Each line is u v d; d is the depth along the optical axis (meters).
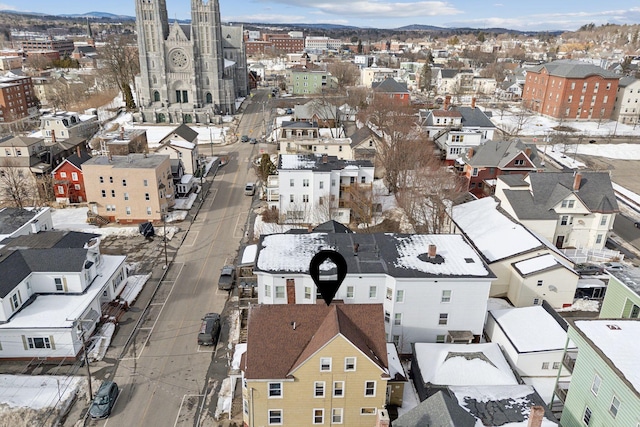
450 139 84.06
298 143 84.19
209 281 50.50
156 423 32.31
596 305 46.09
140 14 122.62
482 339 41.03
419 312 38.03
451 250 41.53
